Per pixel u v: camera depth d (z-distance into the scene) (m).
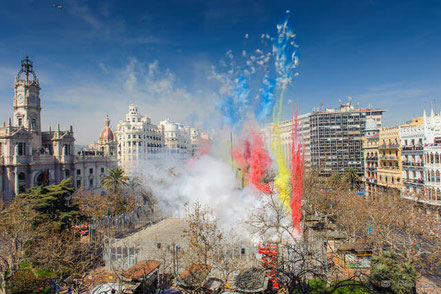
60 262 38.59
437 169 61.56
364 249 42.53
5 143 80.06
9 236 38.38
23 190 83.56
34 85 92.75
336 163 129.75
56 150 94.62
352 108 142.38
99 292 34.28
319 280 34.75
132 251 46.41
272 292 35.91
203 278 32.50
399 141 76.38
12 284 35.38
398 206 51.78
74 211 48.88
